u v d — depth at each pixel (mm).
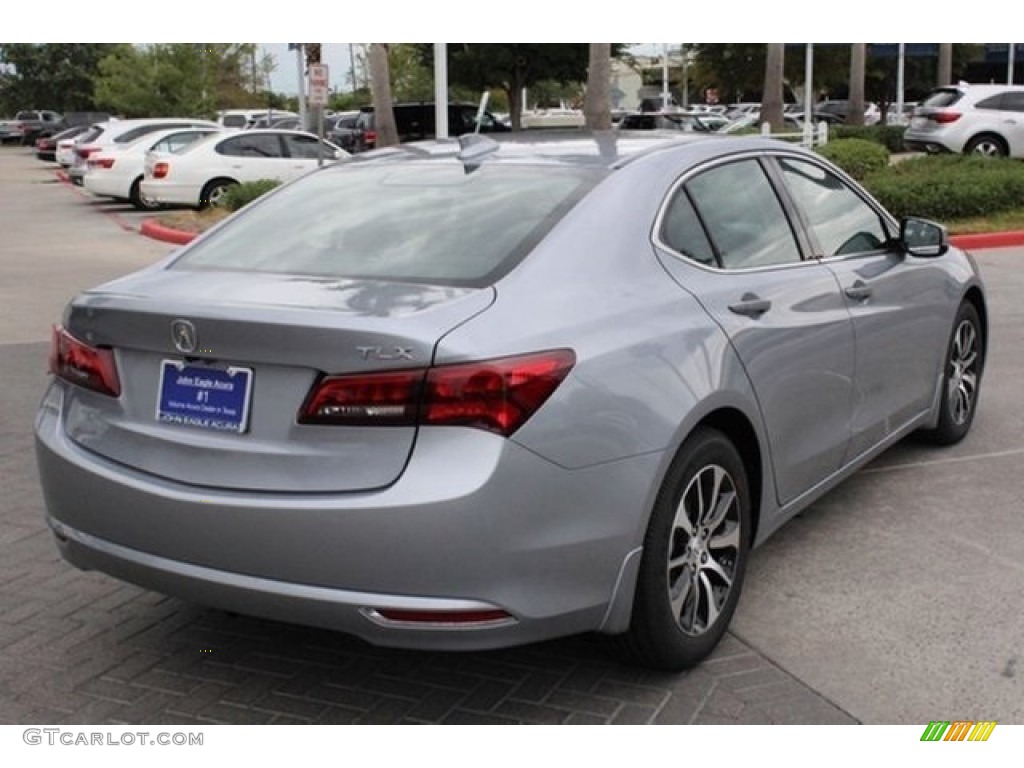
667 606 3559
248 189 19703
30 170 40844
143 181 21625
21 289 12789
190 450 3303
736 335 3875
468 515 2996
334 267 3670
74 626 4203
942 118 23688
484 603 3068
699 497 3709
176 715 3578
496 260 3500
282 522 3102
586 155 4141
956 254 6043
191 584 3305
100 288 3719
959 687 3621
